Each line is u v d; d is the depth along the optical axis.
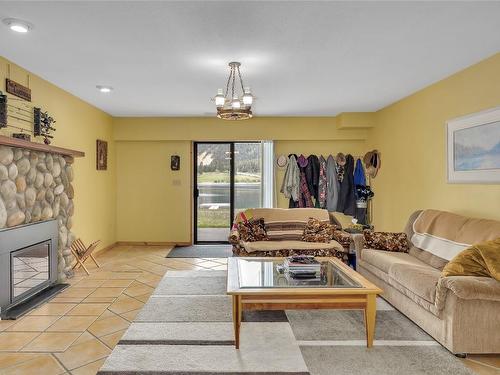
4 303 3.04
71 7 2.30
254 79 3.96
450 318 2.40
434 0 2.23
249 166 6.57
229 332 2.79
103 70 3.64
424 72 3.75
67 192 4.26
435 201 4.20
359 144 6.40
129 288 3.88
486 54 3.22
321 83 4.14
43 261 3.72
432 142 4.22
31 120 3.73
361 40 2.87
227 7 2.32
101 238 5.72
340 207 6.16
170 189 6.46
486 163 3.33
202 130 6.24
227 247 6.25
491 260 2.46
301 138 6.21
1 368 2.24
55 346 2.54
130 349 2.49
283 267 3.28
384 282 3.45
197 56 3.23
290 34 2.75
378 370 2.24
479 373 2.22
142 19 2.48
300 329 2.85
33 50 3.08
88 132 5.20
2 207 3.03
